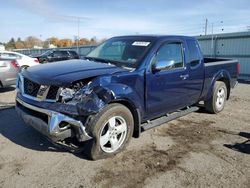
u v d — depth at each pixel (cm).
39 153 424
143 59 454
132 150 443
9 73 896
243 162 412
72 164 392
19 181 348
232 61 712
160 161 409
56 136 370
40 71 424
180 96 535
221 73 657
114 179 357
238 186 348
